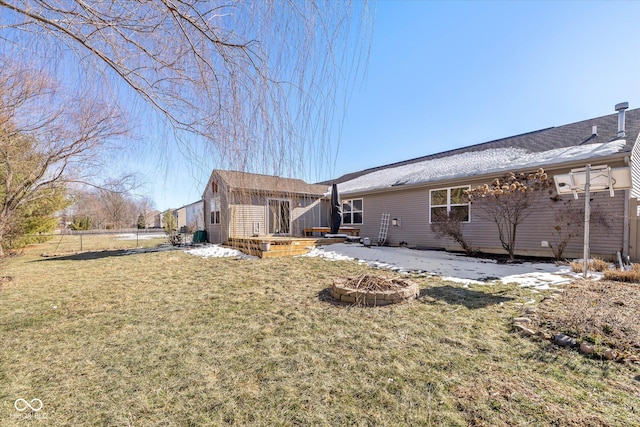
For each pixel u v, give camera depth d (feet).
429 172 33.55
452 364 7.59
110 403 6.46
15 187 22.56
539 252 24.07
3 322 11.62
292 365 7.77
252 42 5.67
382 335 9.37
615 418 5.55
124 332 10.41
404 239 34.47
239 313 11.94
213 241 40.06
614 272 15.69
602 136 24.20
